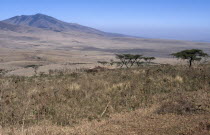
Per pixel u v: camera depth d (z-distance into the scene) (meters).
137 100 9.13
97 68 28.84
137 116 7.11
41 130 6.05
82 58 130.62
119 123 6.48
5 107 8.12
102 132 5.75
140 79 13.46
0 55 127.81
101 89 11.57
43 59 116.12
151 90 10.75
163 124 6.15
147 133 5.55
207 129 5.60
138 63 52.19
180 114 7.04
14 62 87.31
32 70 49.66
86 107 8.38
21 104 8.74
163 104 8.08
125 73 16.88
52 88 11.91
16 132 5.96
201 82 11.66
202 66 18.48
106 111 8.02
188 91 10.33
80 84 12.91
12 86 12.98
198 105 7.50
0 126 6.42
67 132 5.86
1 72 43.94
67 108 8.25
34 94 10.57
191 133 5.43
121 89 11.16
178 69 16.56
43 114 7.73
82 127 6.25
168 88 11.05
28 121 7.16
